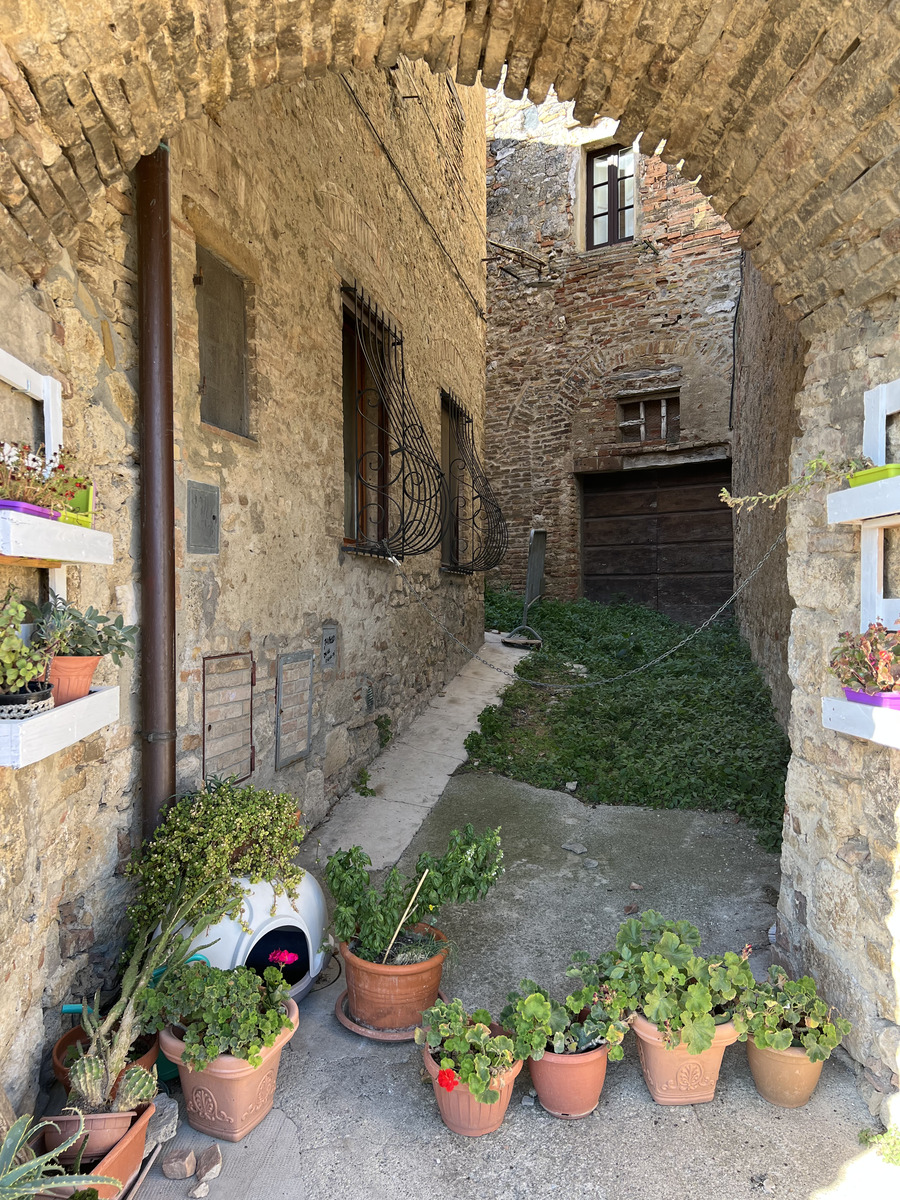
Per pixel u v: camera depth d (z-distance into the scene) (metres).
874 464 2.25
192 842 2.39
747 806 4.36
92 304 2.33
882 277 2.19
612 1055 2.04
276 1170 1.91
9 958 1.74
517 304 10.95
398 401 5.49
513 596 10.62
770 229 2.53
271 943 2.58
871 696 2.08
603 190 10.83
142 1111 1.82
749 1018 2.14
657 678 7.02
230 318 3.32
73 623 1.87
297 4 2.01
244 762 3.32
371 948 2.47
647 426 10.29
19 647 1.55
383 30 2.30
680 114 2.43
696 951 3.00
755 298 6.81
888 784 2.16
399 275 5.61
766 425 6.18
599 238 10.87
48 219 1.86
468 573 7.58
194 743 2.92
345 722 4.57
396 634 5.58
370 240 5.00
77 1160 1.64
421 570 6.20
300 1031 2.50
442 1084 1.95
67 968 2.18
